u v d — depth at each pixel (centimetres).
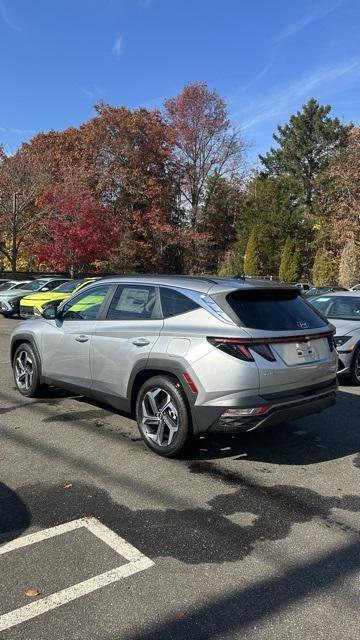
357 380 839
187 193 4528
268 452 524
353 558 336
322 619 277
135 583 306
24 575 312
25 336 691
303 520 386
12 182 3312
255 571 320
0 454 503
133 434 568
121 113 4169
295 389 479
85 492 423
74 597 292
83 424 600
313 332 502
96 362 570
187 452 508
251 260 4038
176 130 4319
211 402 455
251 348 453
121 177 4088
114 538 354
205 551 341
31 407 667
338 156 3478
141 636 263
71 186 3350
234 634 265
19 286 2208
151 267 4312
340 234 3095
